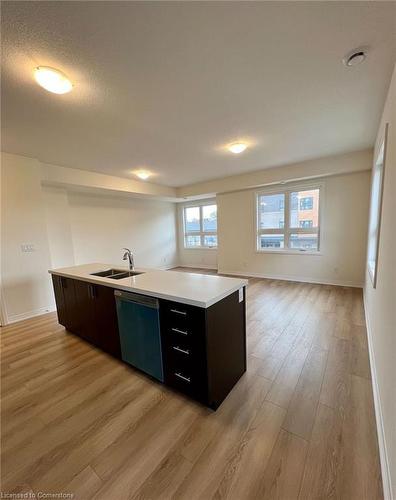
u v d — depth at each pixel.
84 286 2.39
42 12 1.17
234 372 1.79
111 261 5.64
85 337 2.57
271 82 1.85
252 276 5.59
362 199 4.07
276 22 1.29
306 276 4.83
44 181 3.78
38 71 1.56
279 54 1.54
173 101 2.08
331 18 1.28
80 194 5.00
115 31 1.30
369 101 2.14
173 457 1.25
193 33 1.35
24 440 1.38
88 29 1.28
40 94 1.85
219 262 6.14
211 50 1.49
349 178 4.14
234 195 5.66
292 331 2.67
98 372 2.03
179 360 1.64
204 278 2.08
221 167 4.38
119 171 4.39
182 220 7.43
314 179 4.48
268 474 1.14
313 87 1.92
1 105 1.99
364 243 4.13
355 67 1.68
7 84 1.71
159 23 1.27
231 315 1.72
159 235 6.94
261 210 5.39
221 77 1.77
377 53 1.53
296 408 1.55
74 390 1.81
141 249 6.40
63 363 2.18
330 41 1.44
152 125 2.53
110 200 5.59
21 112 2.12
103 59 1.52
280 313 3.21
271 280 5.12
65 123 2.39
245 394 1.70
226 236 5.92
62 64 1.55
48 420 1.53
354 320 2.89
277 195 5.10
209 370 1.50
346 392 1.68
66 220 4.41
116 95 1.94
